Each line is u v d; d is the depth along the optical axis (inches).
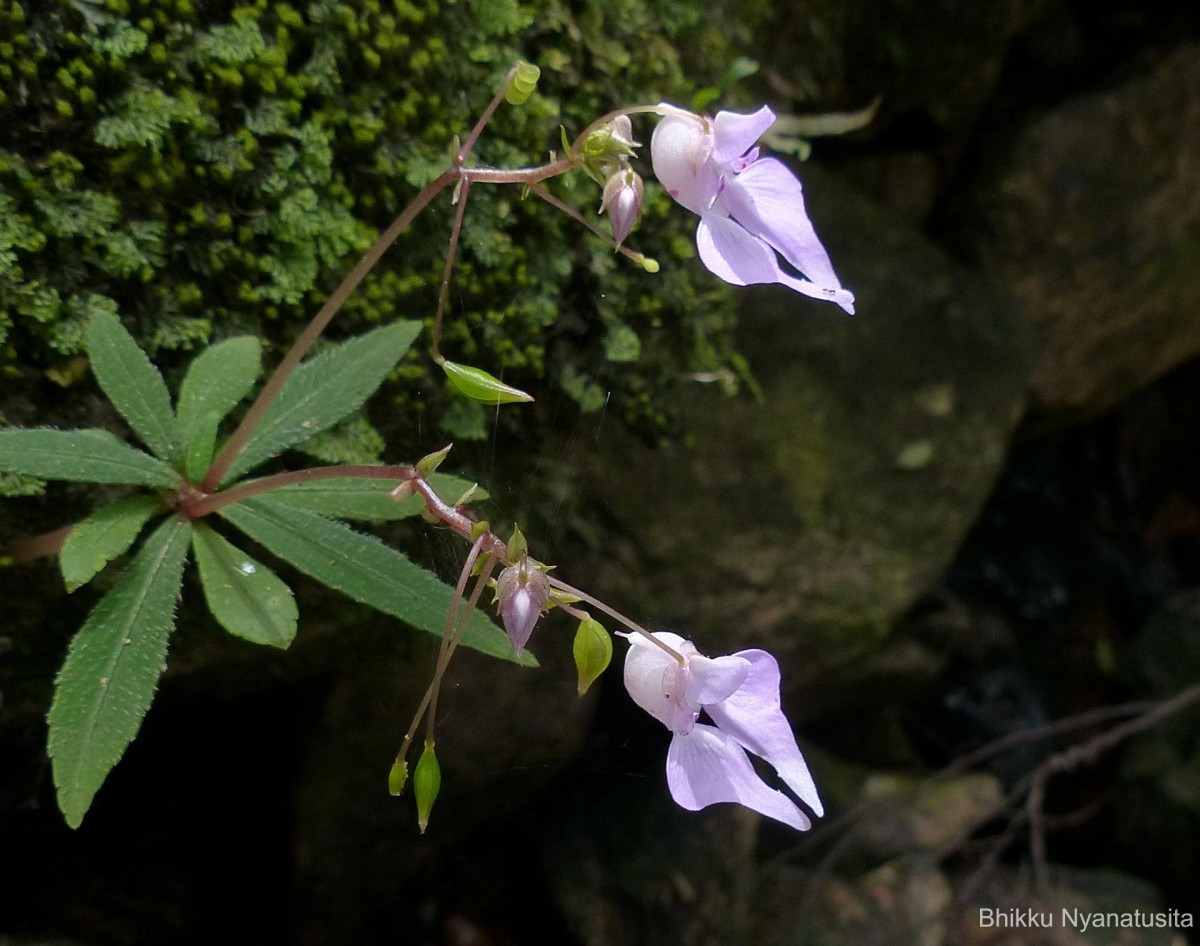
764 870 10.7
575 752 9.1
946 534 9.9
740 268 4.4
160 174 5.5
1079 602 15.1
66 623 5.9
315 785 8.3
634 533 8.5
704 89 7.8
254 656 6.9
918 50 10.3
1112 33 12.3
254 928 9.0
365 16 5.9
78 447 4.9
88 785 4.4
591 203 6.9
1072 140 11.7
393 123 6.2
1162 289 12.6
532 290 6.8
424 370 6.5
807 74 9.5
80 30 5.2
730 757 4.4
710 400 8.5
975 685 13.5
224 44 5.5
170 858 8.8
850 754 12.5
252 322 5.9
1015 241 11.8
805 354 9.2
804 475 9.1
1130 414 16.0
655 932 9.6
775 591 9.2
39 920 8.1
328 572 5.0
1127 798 12.7
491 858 10.1
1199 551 16.1
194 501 5.1
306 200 5.9
